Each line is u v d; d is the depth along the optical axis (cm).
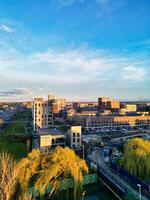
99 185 5288
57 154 3775
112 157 7656
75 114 18362
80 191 4094
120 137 12025
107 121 15512
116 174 5953
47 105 13512
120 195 4750
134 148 6025
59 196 4134
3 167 2291
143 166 5562
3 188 2127
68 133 9656
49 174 3456
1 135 12100
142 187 4859
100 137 11994
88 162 7194
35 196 3556
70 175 4031
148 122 16738
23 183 3000
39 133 9481
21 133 12500
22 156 7556
